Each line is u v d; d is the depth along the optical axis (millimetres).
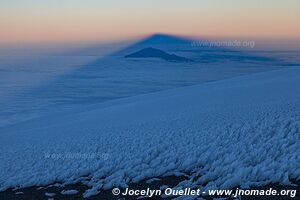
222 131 14266
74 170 11219
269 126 13492
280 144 10562
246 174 8359
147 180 9375
